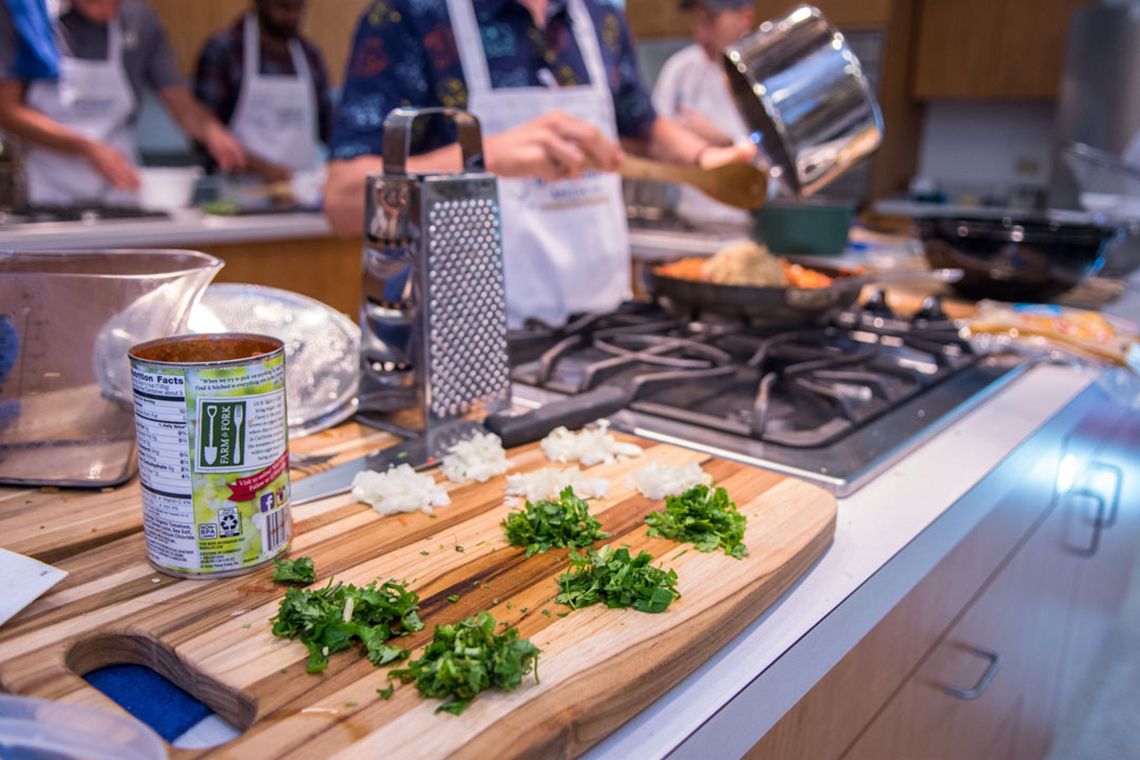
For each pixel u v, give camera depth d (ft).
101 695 1.58
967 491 2.84
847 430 3.15
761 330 4.50
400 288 2.84
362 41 5.01
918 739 3.09
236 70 11.44
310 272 9.43
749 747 1.92
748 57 3.97
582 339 4.34
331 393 3.16
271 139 11.84
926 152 16.94
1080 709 6.94
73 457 2.46
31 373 2.40
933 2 15.34
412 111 2.76
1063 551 4.56
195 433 1.89
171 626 1.80
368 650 1.71
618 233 5.88
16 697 1.46
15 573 1.90
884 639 2.56
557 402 3.08
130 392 2.45
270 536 2.04
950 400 3.67
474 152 2.97
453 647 1.66
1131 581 8.82
